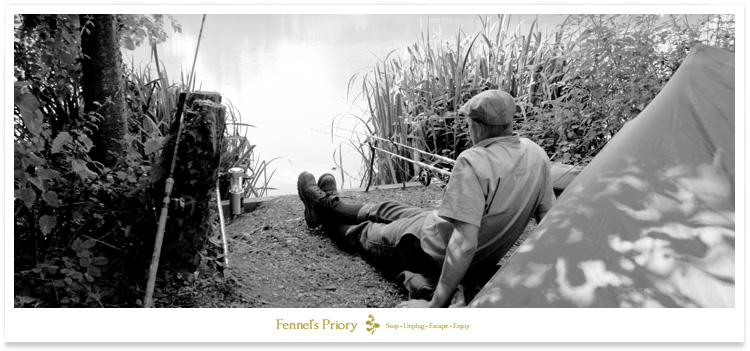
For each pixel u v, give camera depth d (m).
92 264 3.05
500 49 6.76
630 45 4.85
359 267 3.76
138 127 4.62
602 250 2.44
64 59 3.62
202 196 3.07
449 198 2.81
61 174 3.09
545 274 2.50
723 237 2.28
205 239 3.23
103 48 3.74
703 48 2.94
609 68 4.89
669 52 4.92
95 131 3.77
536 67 6.37
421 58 7.02
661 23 4.91
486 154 2.89
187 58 10.83
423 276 3.27
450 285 2.80
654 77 4.79
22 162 2.77
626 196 2.54
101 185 3.14
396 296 3.43
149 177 3.11
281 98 9.18
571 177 4.55
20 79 3.50
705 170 2.48
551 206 3.08
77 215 3.02
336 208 4.03
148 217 3.12
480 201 2.81
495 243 3.02
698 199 2.41
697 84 2.78
